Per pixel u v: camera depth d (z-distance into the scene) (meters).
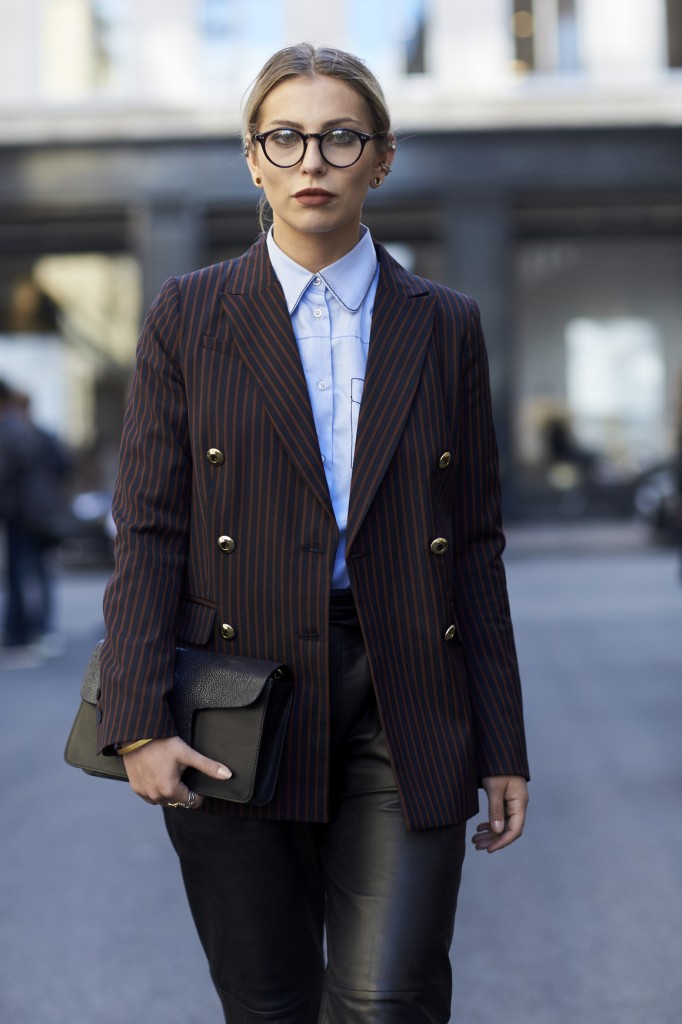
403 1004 1.75
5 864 4.30
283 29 18.64
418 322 1.91
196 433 1.84
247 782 1.75
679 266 20.00
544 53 18.62
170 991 3.20
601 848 4.36
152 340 1.89
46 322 19.81
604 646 8.94
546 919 3.69
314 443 1.82
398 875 1.82
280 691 1.80
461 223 18.53
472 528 1.98
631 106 18.39
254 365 1.84
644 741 6.00
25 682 7.99
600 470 19.89
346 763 1.89
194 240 18.66
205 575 1.87
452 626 1.90
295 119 1.82
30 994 3.19
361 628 1.83
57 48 18.67
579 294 19.98
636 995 3.13
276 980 1.94
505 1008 3.08
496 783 1.95
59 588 13.54
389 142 1.92
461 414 1.95
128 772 1.78
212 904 1.93
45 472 9.25
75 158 18.58
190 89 18.66
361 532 1.83
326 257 1.88
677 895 3.86
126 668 1.77
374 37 18.62
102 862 4.31
